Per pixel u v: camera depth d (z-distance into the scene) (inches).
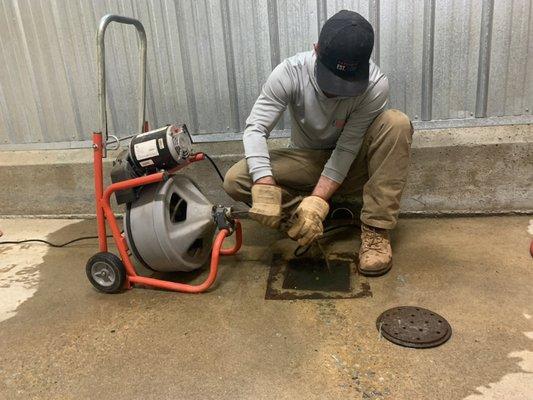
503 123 88.3
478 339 56.9
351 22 59.2
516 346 55.3
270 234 90.6
